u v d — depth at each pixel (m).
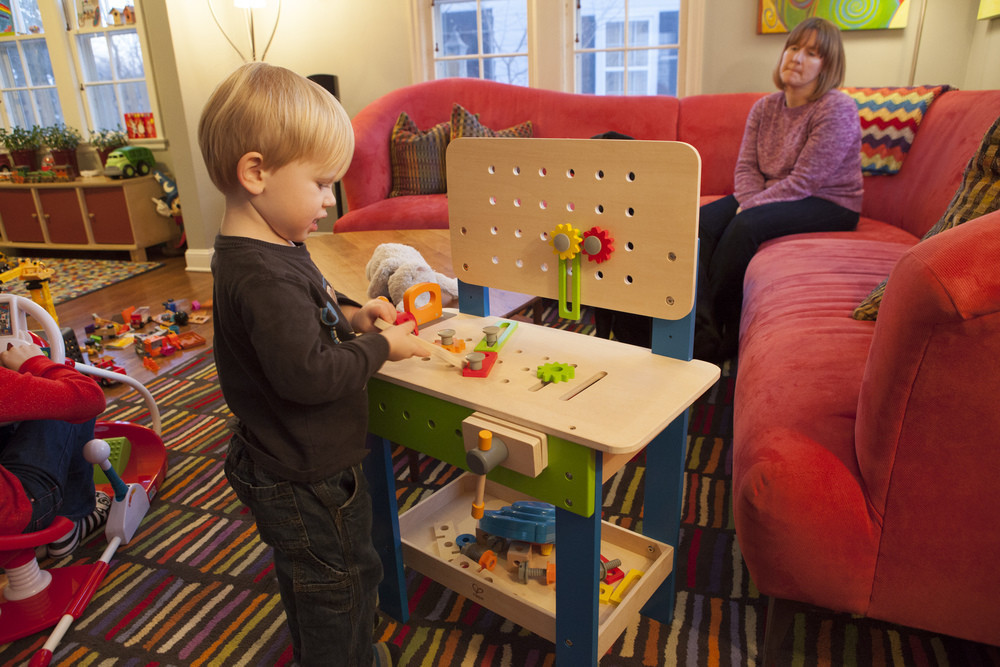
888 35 2.99
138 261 4.15
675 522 1.15
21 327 1.31
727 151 3.07
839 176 2.31
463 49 3.83
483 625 1.23
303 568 0.93
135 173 4.14
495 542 1.22
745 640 1.16
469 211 1.17
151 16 3.53
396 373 1.02
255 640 1.22
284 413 0.87
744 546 1.01
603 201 1.00
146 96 4.35
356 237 2.50
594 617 0.96
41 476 1.22
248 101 0.80
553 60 3.58
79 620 1.28
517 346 1.11
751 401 1.23
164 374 2.40
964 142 2.05
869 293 1.59
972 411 0.81
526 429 0.87
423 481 1.68
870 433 0.89
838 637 1.16
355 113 4.10
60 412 1.16
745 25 3.20
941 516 0.88
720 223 2.45
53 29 4.28
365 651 1.01
